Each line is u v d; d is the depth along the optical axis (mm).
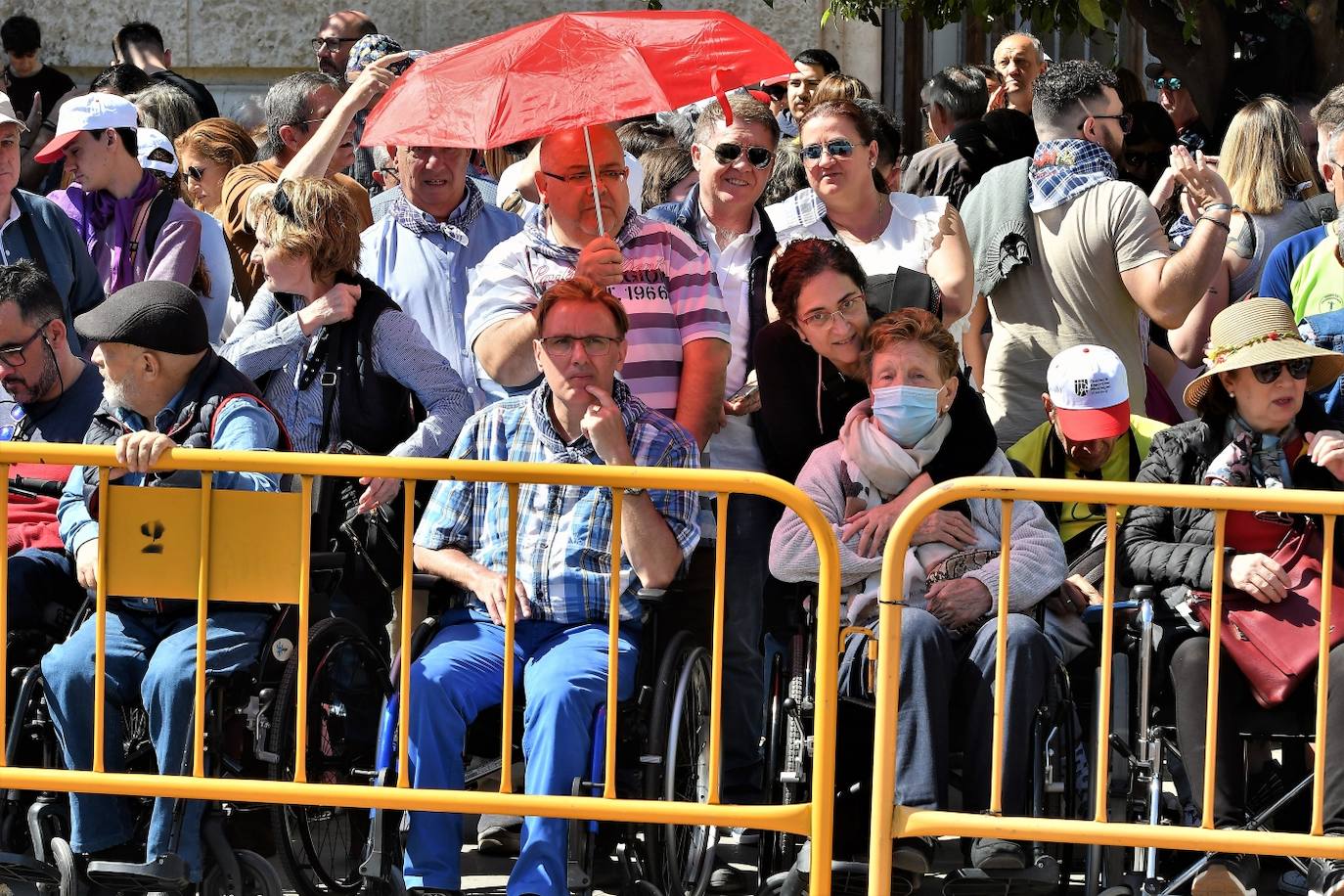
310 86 7742
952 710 5180
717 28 5785
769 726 5391
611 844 5102
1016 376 6930
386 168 7680
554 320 5062
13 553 5445
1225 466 5316
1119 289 6793
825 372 5652
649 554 5023
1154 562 5273
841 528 5293
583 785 4797
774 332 5723
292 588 4621
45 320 5520
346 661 5297
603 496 5160
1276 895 5414
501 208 6848
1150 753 5035
